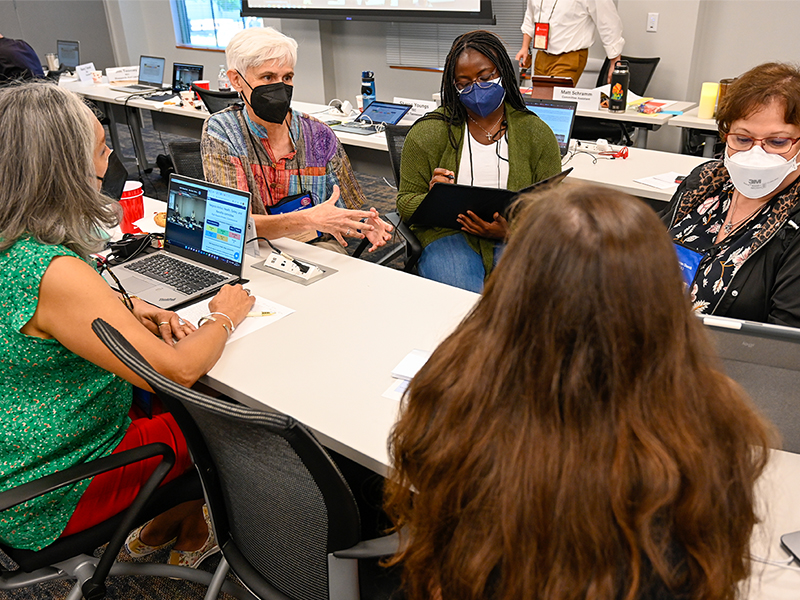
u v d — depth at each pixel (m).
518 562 0.57
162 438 1.35
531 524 0.55
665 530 0.56
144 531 1.64
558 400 0.55
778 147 1.36
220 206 1.71
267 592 1.10
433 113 2.27
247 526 1.09
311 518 0.94
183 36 8.04
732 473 0.57
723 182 1.57
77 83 5.82
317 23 6.26
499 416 0.57
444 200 2.00
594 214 0.53
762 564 0.84
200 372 1.27
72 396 1.21
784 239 1.37
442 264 2.22
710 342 0.60
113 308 1.15
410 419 0.67
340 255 1.89
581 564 0.55
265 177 2.13
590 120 3.94
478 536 0.59
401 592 0.95
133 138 5.17
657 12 4.57
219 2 7.33
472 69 2.08
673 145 4.83
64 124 1.11
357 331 1.45
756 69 1.39
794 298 1.32
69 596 1.35
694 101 4.87
